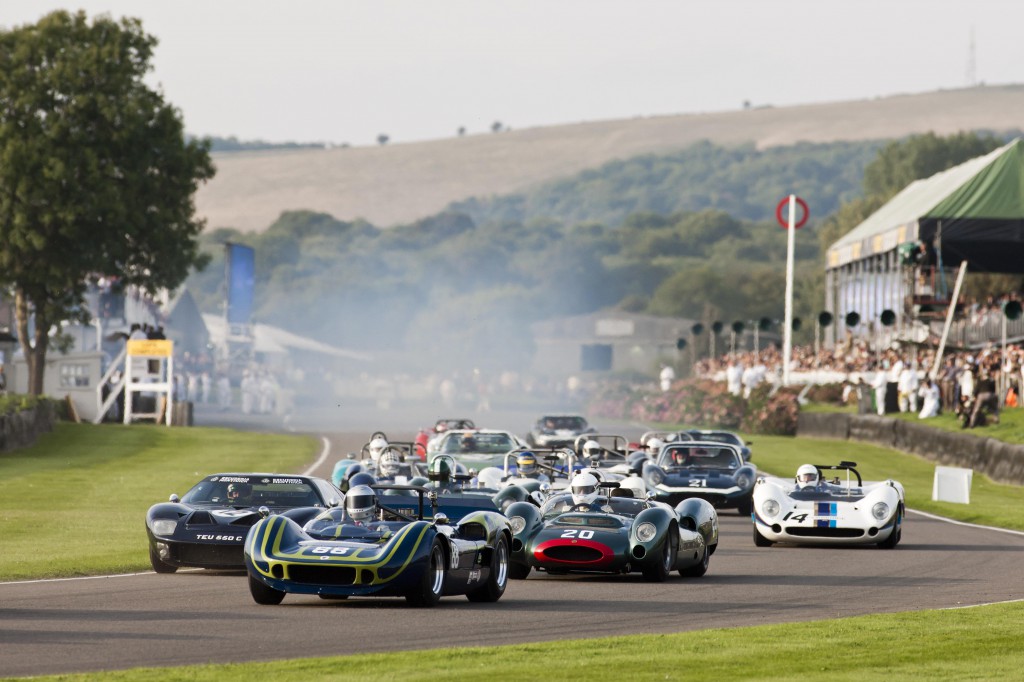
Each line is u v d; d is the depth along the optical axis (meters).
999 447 123.81
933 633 40.75
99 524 75.50
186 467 121.25
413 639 39.56
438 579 46.62
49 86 187.12
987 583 55.50
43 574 54.47
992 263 192.12
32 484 100.25
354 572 44.97
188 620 42.50
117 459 129.12
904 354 190.12
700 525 58.66
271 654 36.59
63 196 184.75
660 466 91.12
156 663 34.97
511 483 68.88
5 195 183.75
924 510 96.94
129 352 184.12
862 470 133.88
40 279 184.50
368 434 174.25
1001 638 39.84
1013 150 186.75
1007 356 152.50
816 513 70.50
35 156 182.25
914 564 63.19
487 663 35.09
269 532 46.50
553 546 55.97
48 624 41.31
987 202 184.50
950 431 139.62
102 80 190.88
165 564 55.72
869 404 178.75
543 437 143.50
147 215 194.12
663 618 44.88
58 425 165.75
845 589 53.47
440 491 64.44
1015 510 96.12
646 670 34.34
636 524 55.75
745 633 40.59
